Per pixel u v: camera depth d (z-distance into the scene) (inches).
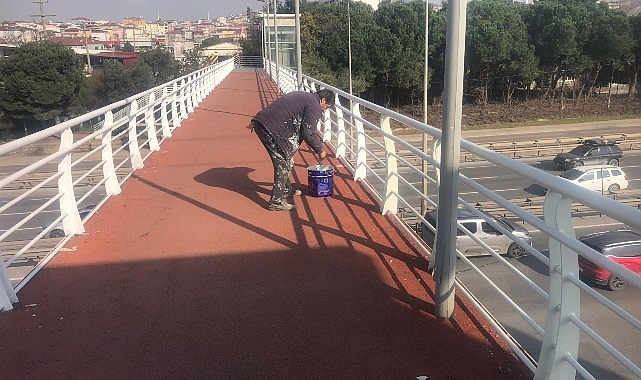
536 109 1856.5
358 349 124.6
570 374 96.2
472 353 122.5
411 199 620.1
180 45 4822.8
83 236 204.5
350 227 210.1
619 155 841.5
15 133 1900.8
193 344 127.6
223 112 642.2
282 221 218.4
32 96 1776.6
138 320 139.4
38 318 141.3
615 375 210.5
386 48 1936.5
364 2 2630.4
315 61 1995.6
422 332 131.8
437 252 136.8
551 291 96.0
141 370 117.3
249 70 1936.5
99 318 140.8
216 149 390.6
